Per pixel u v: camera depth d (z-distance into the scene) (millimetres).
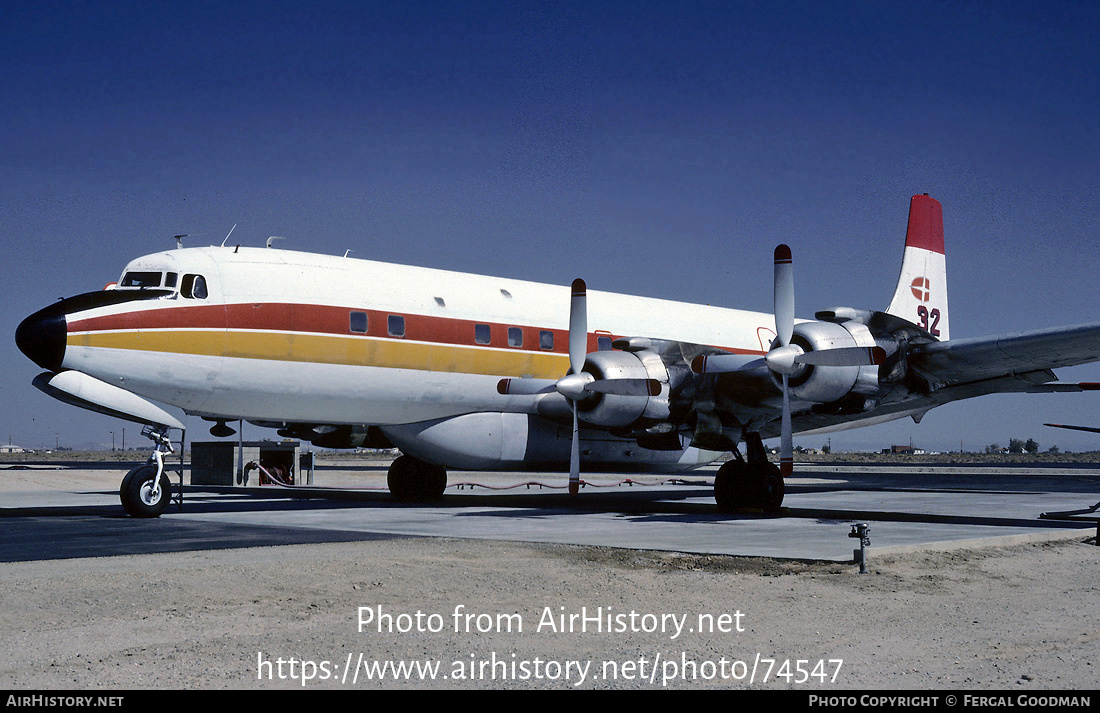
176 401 14242
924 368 15094
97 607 7004
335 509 16453
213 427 16234
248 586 7836
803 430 17938
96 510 16375
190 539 11164
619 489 27078
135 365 13578
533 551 9969
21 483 27672
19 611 6852
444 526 12914
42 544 10695
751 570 8750
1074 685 5070
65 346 13086
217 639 6102
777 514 15375
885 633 6309
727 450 16016
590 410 15062
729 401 15227
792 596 7559
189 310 13992
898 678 5246
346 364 15188
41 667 5387
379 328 15516
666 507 17266
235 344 14266
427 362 16000
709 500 19922
